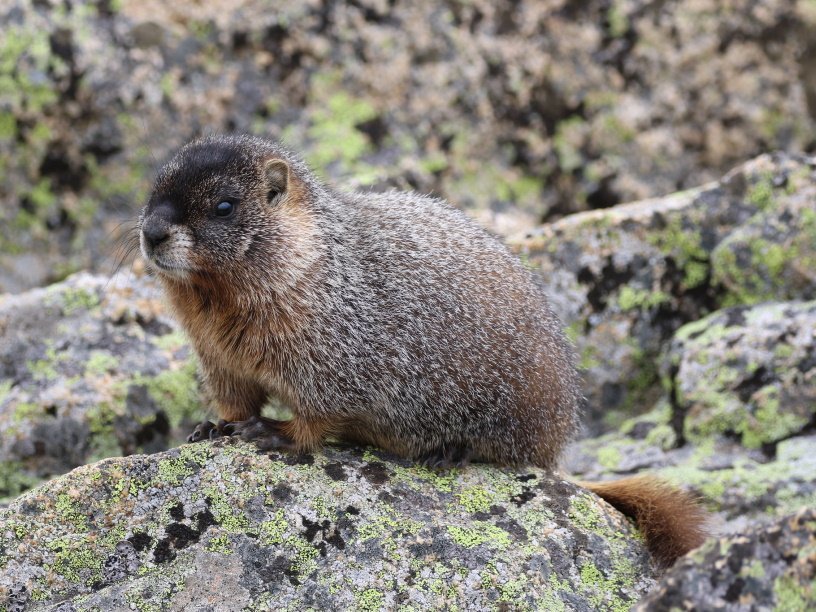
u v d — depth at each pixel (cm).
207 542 779
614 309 1217
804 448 1059
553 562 797
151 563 767
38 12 1473
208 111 1509
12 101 1456
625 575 801
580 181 1562
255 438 869
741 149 1573
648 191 1560
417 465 889
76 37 1474
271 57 1535
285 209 891
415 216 957
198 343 916
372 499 825
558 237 1220
